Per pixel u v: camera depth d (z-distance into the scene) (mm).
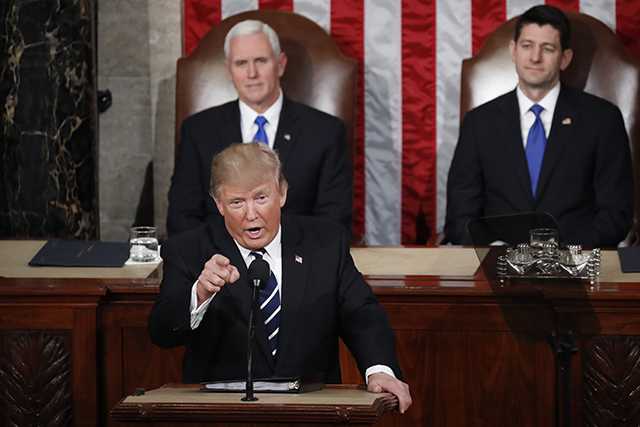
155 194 24781
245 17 22188
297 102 20906
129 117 24531
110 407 15273
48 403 15133
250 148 11836
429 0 23484
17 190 21891
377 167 24016
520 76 20641
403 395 11109
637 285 14680
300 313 12234
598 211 20281
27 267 16391
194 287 11836
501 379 14891
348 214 19875
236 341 12227
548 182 20359
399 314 14922
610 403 14594
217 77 22047
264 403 9758
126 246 17375
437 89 23719
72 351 15031
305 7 23531
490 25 23453
